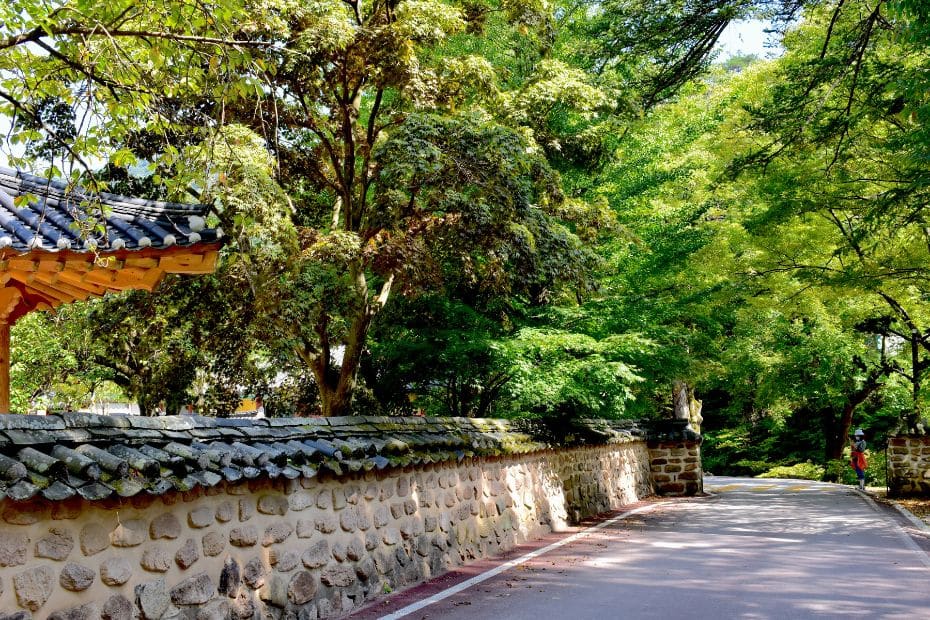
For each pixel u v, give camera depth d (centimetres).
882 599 824
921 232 1532
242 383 1528
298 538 728
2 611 457
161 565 573
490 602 812
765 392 3102
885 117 1315
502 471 1249
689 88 1916
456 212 1218
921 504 1906
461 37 1554
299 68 1101
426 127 1146
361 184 1368
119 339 1516
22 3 693
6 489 442
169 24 740
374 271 1217
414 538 939
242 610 647
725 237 1992
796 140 1339
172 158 758
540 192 1395
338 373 1512
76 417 529
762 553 1156
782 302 1953
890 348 3180
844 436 3703
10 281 703
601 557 1122
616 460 1994
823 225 1762
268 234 1005
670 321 2009
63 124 765
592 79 1538
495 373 1670
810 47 1563
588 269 1411
